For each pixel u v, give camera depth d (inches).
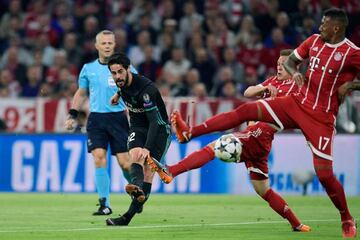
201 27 2358.5
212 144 1059.9
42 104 2017.7
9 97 2165.4
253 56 2257.6
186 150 1857.8
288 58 1053.8
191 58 2260.1
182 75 2182.6
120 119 1352.1
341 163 1883.6
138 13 2459.4
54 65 2271.2
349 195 1877.5
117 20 2401.6
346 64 1013.8
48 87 2210.9
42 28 2433.6
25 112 2027.6
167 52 2309.3
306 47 1043.3
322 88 1019.3
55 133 1877.5
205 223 1206.9
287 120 1033.5
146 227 1138.0
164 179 1029.2
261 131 1078.4
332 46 1019.3
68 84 2181.3
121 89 1094.4
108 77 1350.9
